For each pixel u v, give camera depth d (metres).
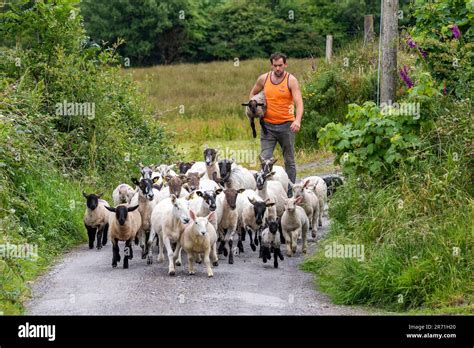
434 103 14.23
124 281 12.42
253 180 16.80
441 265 11.28
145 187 14.13
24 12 20.61
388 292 11.40
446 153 13.45
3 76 19.95
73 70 20.08
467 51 15.62
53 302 11.24
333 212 14.59
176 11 64.94
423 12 16.16
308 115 28.48
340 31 63.03
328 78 28.97
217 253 14.66
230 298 11.41
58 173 17.83
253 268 13.50
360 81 28.70
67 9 21.00
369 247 12.62
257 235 15.56
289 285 12.36
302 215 14.48
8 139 15.86
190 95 47.72
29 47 21.48
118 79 22.81
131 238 13.58
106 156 19.80
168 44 65.19
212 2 72.06
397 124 13.68
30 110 18.19
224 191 14.13
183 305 11.02
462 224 11.96
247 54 65.00
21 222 14.94
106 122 20.14
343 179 17.70
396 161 13.65
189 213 12.92
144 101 23.89
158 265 13.77
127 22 64.19
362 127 13.93
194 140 32.03
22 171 16.11
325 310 11.02
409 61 25.12
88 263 13.93
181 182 15.43
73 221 16.14
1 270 12.55
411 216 12.53
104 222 15.29
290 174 17.08
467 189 12.91
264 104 16.55
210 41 66.25
